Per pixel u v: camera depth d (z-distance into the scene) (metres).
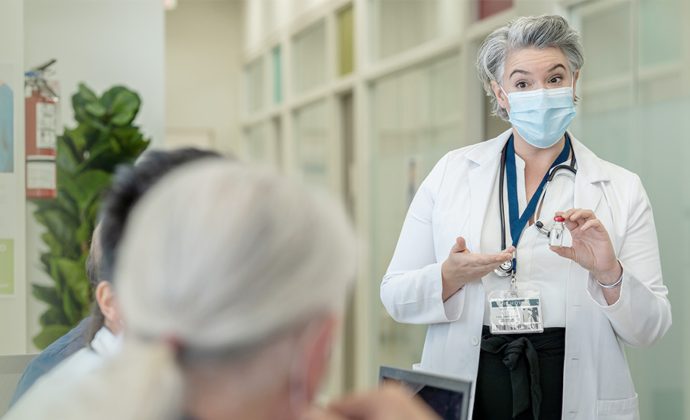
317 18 9.48
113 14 5.17
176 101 12.45
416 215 2.57
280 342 0.77
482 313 2.35
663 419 4.12
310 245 0.78
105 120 4.85
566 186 2.43
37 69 4.70
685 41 3.95
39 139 4.62
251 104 12.40
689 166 3.96
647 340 2.32
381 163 7.73
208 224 0.76
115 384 0.74
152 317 0.75
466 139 6.17
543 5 4.96
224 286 0.74
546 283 2.35
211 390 0.77
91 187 4.80
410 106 7.18
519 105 2.38
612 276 2.23
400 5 7.40
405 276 2.47
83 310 4.78
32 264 4.83
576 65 2.43
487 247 2.42
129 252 0.80
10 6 4.47
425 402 1.45
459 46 6.27
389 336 7.28
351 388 8.19
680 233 4.04
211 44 12.61
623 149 4.45
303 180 0.84
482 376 2.35
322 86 9.35
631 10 4.35
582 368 2.31
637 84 4.32
